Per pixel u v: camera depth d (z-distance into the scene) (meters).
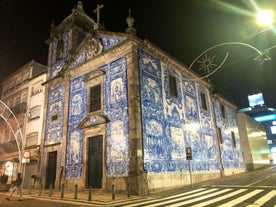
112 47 15.53
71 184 15.48
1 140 26.45
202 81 22.27
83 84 17.20
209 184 14.98
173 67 18.33
